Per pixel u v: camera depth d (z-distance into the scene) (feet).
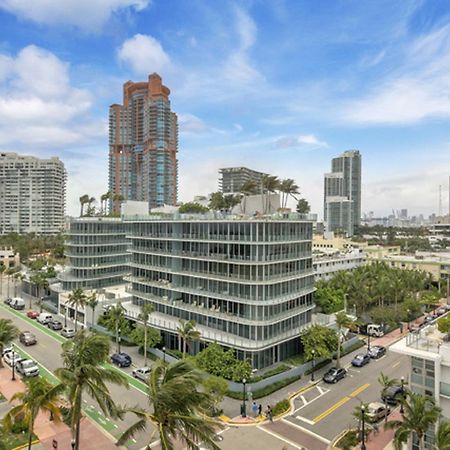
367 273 310.24
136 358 203.00
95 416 139.85
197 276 207.21
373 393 162.40
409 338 113.50
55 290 314.14
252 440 126.21
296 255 204.74
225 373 162.71
